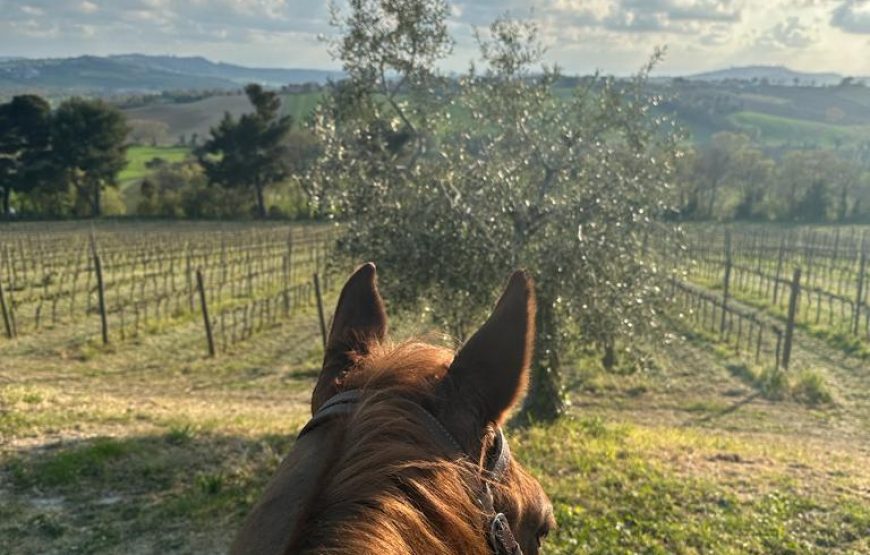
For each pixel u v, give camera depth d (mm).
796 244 53844
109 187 70938
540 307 10180
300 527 1123
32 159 65438
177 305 26250
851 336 24562
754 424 15945
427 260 9781
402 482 1184
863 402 17922
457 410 1495
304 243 47781
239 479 8078
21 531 6723
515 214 10047
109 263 37344
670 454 9922
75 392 15789
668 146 11102
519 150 10672
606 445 10125
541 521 1617
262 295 30734
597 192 10078
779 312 29094
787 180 71375
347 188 10500
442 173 10375
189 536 6766
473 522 1211
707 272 40188
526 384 1637
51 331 22750
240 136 67188
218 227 59812
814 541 6980
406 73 10945
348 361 1801
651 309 10570
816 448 13656
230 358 21141
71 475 7887
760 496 8094
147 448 8969
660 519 7262
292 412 15031
